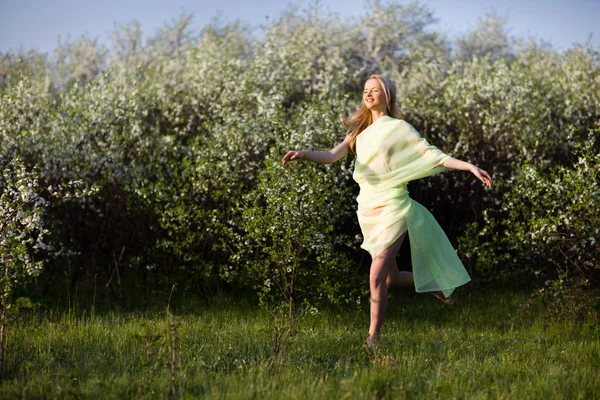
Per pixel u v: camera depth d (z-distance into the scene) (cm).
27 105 786
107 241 725
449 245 509
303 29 1180
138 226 716
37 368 394
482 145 774
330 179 647
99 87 834
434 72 919
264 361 421
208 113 858
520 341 539
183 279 704
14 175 674
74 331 504
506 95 780
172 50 1430
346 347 488
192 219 670
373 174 496
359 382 375
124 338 483
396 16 1273
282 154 657
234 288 691
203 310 646
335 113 763
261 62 908
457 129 796
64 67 1316
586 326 585
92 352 441
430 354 470
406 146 490
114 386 359
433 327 591
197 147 712
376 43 1234
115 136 767
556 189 615
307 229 588
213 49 1095
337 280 645
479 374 411
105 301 663
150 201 673
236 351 450
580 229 598
